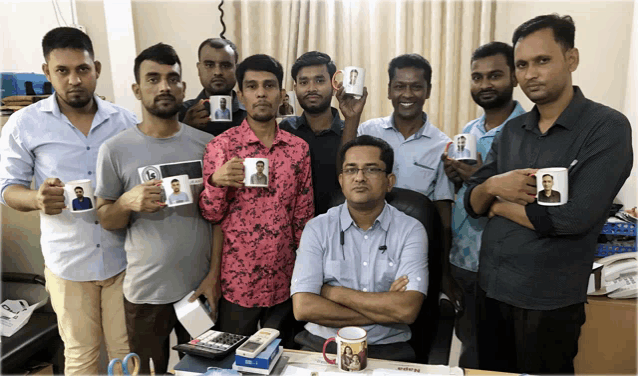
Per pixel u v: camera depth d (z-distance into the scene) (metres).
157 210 1.47
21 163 1.67
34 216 2.02
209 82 2.04
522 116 1.44
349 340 1.05
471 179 1.56
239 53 2.91
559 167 1.29
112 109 1.78
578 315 1.36
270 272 1.64
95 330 1.79
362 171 1.40
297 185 1.70
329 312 1.36
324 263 1.49
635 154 2.21
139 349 1.65
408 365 1.08
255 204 1.62
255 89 1.58
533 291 1.34
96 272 1.70
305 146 1.71
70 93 1.59
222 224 1.67
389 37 2.76
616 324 1.77
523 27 1.31
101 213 1.57
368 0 2.74
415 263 1.41
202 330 1.58
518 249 1.35
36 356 2.05
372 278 1.46
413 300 1.34
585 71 2.53
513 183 1.31
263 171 1.48
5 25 2.54
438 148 1.87
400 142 1.90
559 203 1.23
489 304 1.49
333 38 2.76
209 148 1.62
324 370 1.07
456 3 2.60
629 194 2.29
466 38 2.62
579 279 1.33
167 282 1.59
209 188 1.52
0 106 1.98
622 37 2.42
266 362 1.03
